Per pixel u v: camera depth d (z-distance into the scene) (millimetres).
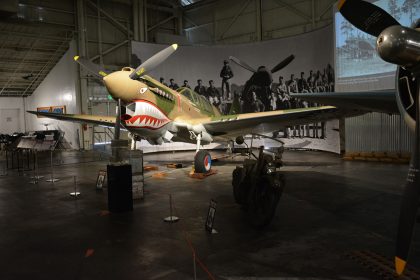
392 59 2207
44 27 16328
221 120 8773
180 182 7754
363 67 10633
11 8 13891
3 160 13367
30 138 9578
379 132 10711
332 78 13055
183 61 16406
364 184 6922
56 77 19109
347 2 2900
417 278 2834
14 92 20938
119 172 5164
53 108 19625
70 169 10469
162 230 4297
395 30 2133
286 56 15414
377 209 5055
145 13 19172
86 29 17656
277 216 4797
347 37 11164
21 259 3453
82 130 18125
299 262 3209
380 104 3855
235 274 2990
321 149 14031
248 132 10195
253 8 17781
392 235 3916
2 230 4430
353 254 3369
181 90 10398
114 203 5188
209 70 16766
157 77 15875
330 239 3818
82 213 5223
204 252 3523
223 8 19047
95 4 17875
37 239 4059
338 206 5270
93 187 7387
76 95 17484
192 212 5133
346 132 11656
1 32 15453
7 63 17734
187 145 16625
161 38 19203
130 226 4500
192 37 20719
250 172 4984
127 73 7598
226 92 16797
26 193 6844
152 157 13594
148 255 3482
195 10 20344
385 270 2998
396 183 6953
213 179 8078
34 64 18578
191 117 9961
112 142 5312
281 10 16781
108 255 3510
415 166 2406
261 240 3840
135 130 8250
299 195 6070
